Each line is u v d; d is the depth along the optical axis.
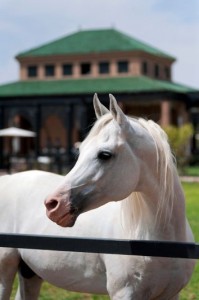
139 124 5.56
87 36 84.50
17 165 54.72
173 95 65.56
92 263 5.85
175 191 5.54
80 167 5.15
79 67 80.44
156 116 74.56
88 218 6.05
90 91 68.44
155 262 5.38
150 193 5.46
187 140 47.50
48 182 6.97
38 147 65.44
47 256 6.27
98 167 5.13
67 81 78.88
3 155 60.59
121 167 5.20
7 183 7.28
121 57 78.81
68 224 5.07
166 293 5.62
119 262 5.53
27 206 6.82
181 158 47.69
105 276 5.82
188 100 69.44
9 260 6.77
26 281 7.13
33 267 6.59
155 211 5.48
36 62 82.12
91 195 5.12
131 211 5.56
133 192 5.53
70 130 66.00
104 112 5.59
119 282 5.55
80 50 80.31
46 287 10.85
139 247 4.84
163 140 5.49
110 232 5.78
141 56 78.69
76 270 6.02
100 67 79.81
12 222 6.89
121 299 5.54
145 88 67.56
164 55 86.44
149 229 5.52
